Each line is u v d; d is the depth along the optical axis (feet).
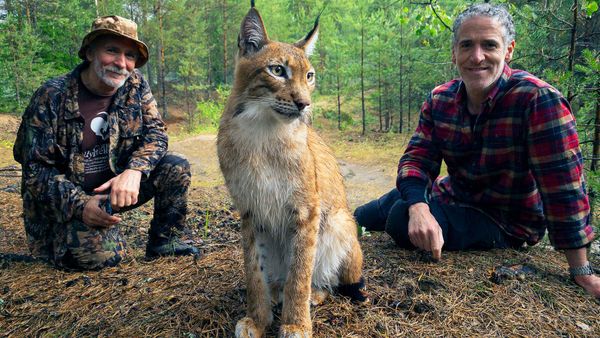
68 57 67.51
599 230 13.12
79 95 12.16
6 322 9.36
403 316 9.25
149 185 12.93
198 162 36.42
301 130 9.11
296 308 8.60
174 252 12.91
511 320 9.20
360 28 56.90
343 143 50.55
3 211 17.44
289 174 8.92
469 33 10.16
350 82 59.67
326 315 9.34
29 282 11.17
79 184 12.16
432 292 10.20
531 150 10.37
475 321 9.14
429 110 12.31
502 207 12.12
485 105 10.72
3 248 13.73
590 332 8.88
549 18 18.56
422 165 12.48
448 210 12.50
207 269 11.63
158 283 10.87
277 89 9.00
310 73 10.04
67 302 10.09
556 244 10.50
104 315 9.46
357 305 9.71
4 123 51.29
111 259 12.07
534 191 11.60
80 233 11.68
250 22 9.86
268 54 9.29
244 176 9.16
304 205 9.02
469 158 11.76
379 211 14.76
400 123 56.70
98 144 12.51
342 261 9.93
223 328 8.89
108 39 11.46
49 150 11.66
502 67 10.52
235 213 18.02
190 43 73.00
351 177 33.01
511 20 10.36
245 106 9.30
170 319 9.20
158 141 12.75
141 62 13.00
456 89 11.65
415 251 12.76
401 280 10.71
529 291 10.24
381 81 58.08
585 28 20.48
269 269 10.13
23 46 59.11
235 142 9.22
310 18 70.33
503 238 12.51
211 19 83.46
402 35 55.16
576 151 10.12
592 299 10.05
